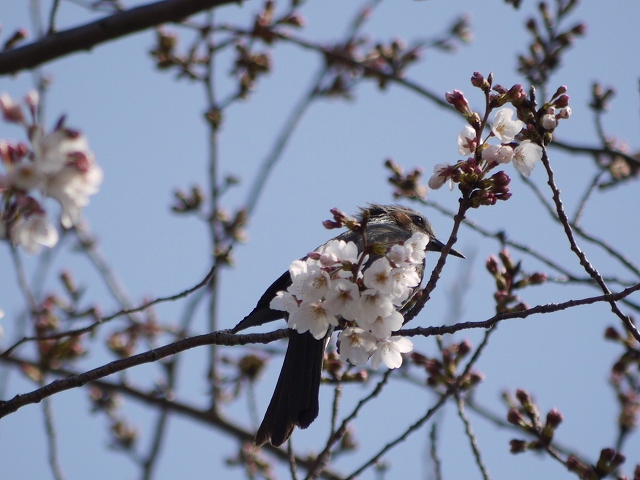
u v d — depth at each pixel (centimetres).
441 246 1384
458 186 774
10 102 523
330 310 708
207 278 895
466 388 1113
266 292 940
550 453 1028
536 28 1451
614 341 1150
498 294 1032
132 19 1003
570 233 854
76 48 1000
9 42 1046
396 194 1291
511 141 770
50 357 1490
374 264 709
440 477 1086
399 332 814
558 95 835
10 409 791
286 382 914
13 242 556
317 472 942
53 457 1234
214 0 1013
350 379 1015
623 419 1128
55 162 526
